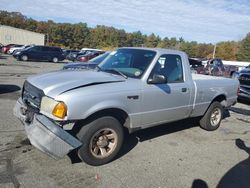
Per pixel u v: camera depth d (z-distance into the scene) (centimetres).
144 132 602
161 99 492
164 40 10975
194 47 9644
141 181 393
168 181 400
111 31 11062
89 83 408
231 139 615
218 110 664
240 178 431
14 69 1764
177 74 539
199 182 407
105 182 381
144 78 465
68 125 389
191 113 584
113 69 492
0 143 471
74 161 429
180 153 506
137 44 11294
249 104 1122
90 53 2934
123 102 430
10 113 650
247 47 8681
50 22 11012
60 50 2912
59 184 365
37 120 381
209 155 511
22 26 10000
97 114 416
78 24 10838
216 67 2208
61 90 382
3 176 371
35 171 391
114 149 434
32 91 418
